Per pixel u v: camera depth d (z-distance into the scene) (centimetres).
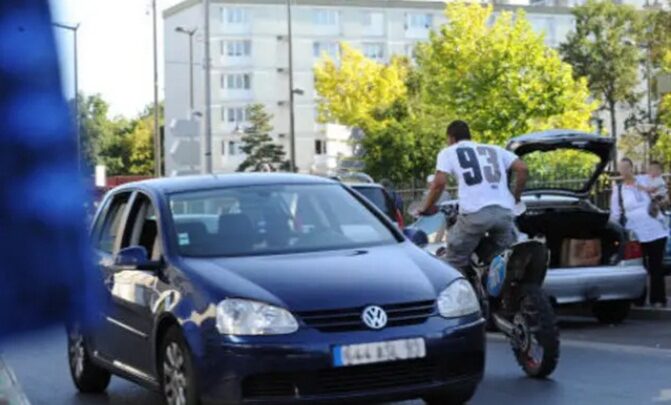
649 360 2086
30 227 334
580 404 1634
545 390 1769
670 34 12625
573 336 2605
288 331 1309
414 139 10362
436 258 1588
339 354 1304
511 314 1945
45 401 1839
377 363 1322
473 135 9769
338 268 1445
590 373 1941
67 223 338
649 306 2938
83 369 1877
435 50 10019
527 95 9619
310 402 1301
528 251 1853
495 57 9669
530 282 1909
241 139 18462
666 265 3186
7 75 331
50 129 335
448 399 1490
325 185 1755
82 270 342
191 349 1360
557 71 9706
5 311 331
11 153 331
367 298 1356
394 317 1359
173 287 1461
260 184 1714
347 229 1658
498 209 2038
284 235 1600
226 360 1313
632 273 2733
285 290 1356
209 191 1680
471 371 1433
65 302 339
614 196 2969
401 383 1348
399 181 10175
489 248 2091
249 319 1319
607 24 16050
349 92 14912
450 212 2625
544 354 1839
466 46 9762
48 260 336
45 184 335
